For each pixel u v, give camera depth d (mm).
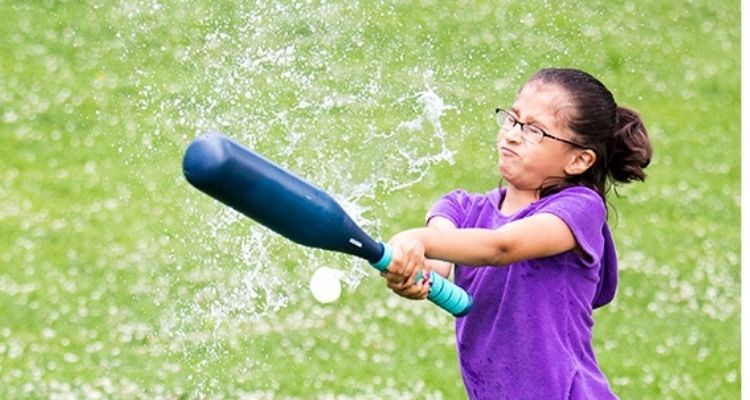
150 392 15430
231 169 9141
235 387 15609
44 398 15148
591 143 10531
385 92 23672
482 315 10562
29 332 16672
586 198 10375
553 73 10609
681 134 24219
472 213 10906
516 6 27609
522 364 10414
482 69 25266
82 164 21609
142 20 25625
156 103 23281
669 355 16641
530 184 10555
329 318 17141
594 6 28078
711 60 26875
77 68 24625
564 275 10391
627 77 26203
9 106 23375
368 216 20031
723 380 16125
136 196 20516
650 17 27906
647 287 18438
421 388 15609
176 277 18109
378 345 16547
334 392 15523
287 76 23531
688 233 20453
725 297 18328
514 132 10508
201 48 24750
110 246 18984
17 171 21359
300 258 18344
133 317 17141
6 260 18516
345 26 25109
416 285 9961
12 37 25656
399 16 26219
